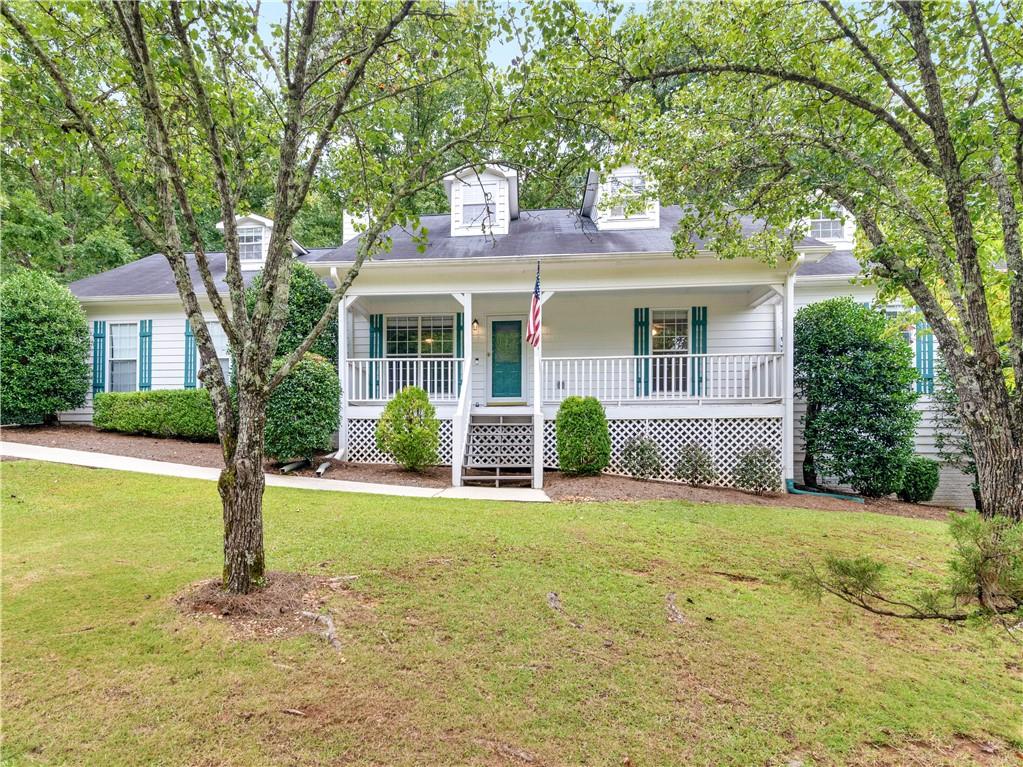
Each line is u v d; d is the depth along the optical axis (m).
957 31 4.53
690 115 6.21
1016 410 4.13
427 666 2.80
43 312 10.41
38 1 3.33
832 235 11.51
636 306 10.70
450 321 11.16
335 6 3.93
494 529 5.29
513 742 2.25
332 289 11.06
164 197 3.68
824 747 2.31
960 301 4.63
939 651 3.17
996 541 2.00
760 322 10.36
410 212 4.34
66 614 3.20
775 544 5.08
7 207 12.62
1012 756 2.30
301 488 7.17
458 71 4.21
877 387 8.15
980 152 4.42
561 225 11.25
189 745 2.14
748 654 3.06
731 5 4.89
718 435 8.75
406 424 8.36
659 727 2.39
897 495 8.80
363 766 2.07
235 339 3.58
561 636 3.18
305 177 3.73
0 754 2.05
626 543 4.96
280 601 3.41
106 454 8.45
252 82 4.25
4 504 5.61
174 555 4.25
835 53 5.06
